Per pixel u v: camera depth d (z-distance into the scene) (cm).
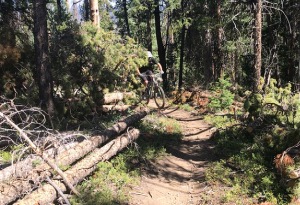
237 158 909
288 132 895
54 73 1292
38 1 1159
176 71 4375
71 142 860
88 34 1462
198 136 1237
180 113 1633
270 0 1948
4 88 1224
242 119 1288
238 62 2495
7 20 1430
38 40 1169
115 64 1520
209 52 2659
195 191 796
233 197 725
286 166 728
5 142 920
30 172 660
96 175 782
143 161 916
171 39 4369
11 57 1221
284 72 2156
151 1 3056
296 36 2044
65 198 615
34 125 1063
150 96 1391
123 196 713
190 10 2820
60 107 1241
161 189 795
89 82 1369
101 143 894
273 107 1110
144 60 1667
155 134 1148
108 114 1313
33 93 1249
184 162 974
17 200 623
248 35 2081
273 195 711
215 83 2055
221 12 2319
